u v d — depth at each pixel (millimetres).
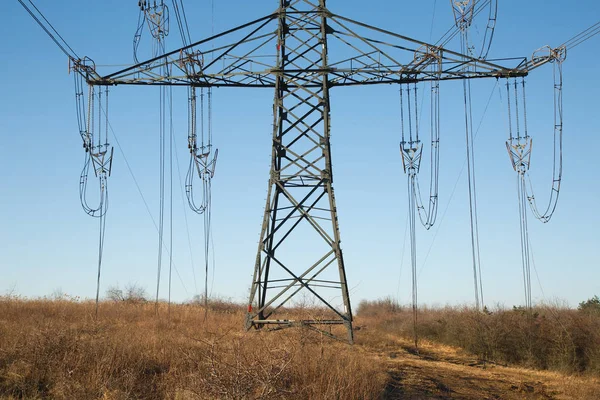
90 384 15133
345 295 24922
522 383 23078
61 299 36531
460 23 25297
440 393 19812
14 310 28047
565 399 21281
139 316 32031
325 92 26562
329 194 25719
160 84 27234
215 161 27031
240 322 29922
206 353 16016
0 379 15102
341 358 18062
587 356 27797
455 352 33469
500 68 25969
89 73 26547
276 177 26156
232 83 27562
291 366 15180
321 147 26281
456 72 26266
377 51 26391
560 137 22266
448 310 42531
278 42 26859
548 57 24562
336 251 25141
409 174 25828
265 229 26000
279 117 26859
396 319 50062
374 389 17141
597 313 31406
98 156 25281
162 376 16516
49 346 16781
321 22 26938
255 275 25703
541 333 29938
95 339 18375
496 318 32594
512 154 24703
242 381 13508
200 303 47719
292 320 25062
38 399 14383
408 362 26094
